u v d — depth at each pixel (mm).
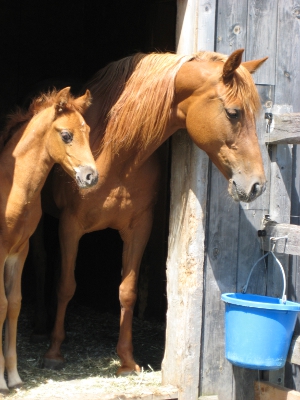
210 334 3418
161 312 5234
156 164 3645
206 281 3396
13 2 6051
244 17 3420
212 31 3322
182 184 3430
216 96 3012
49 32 6250
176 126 3307
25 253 3254
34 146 3100
